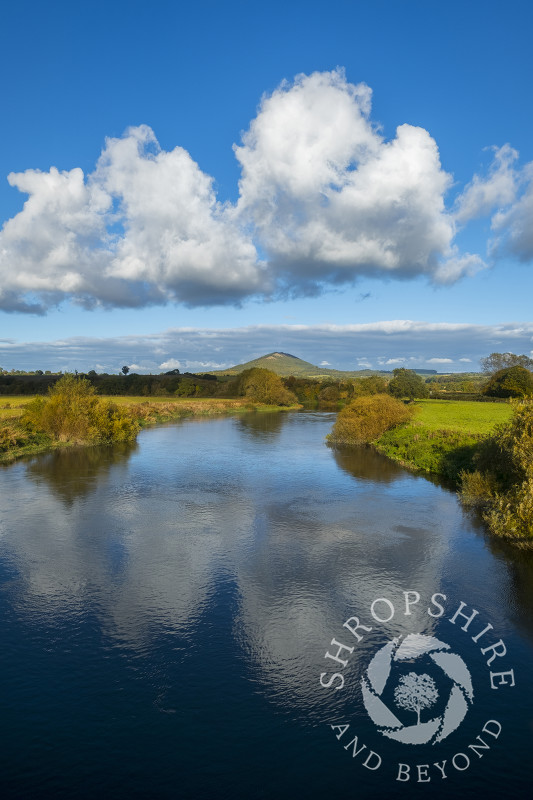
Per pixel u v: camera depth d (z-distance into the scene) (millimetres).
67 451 38531
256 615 12336
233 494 24719
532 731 8539
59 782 7496
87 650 10773
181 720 8742
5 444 35781
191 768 7773
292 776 7648
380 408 44812
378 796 7289
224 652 10719
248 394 107375
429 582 14297
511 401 20953
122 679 9820
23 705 9078
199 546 17219
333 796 7293
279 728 8570
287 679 9844
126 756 7977
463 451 29797
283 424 63156
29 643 11039
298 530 19047
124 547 17062
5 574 14727
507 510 18062
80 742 8258
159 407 76250
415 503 23094
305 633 11508
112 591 13633
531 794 7336
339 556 16328
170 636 11352
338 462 34312
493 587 13977
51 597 13250
